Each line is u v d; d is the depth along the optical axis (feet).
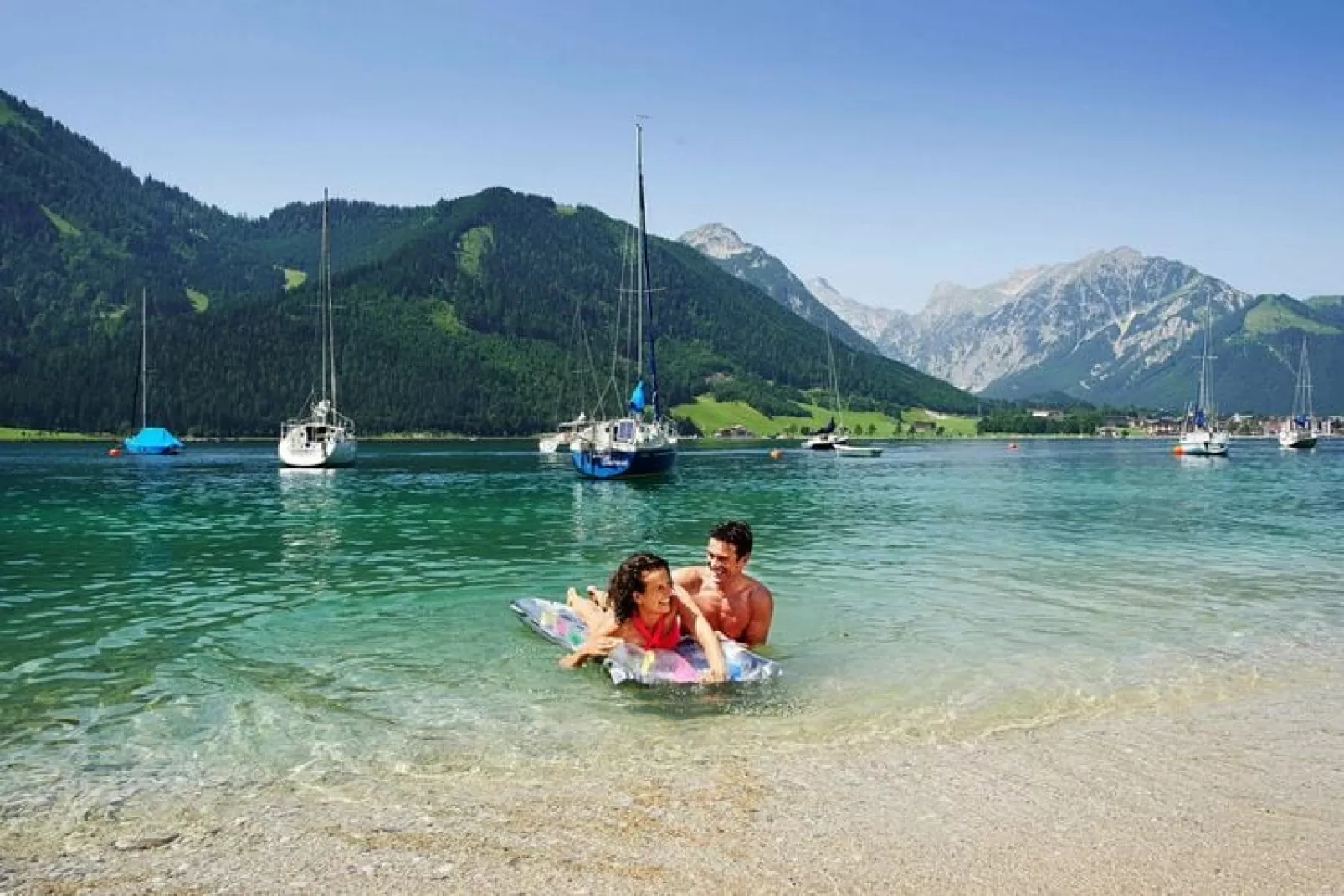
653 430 182.09
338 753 22.94
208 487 153.79
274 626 37.93
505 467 249.34
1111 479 181.98
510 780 21.17
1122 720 25.38
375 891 16.05
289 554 62.95
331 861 17.17
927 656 32.40
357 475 199.11
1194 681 29.27
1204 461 295.89
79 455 346.13
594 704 26.84
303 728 24.85
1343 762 22.12
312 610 41.52
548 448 402.11
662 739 23.90
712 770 21.75
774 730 24.63
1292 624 37.93
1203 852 17.44
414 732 24.47
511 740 23.86
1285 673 30.27
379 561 58.80
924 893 15.94
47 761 22.43
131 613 40.91
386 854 17.43
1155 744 23.47
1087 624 37.86
